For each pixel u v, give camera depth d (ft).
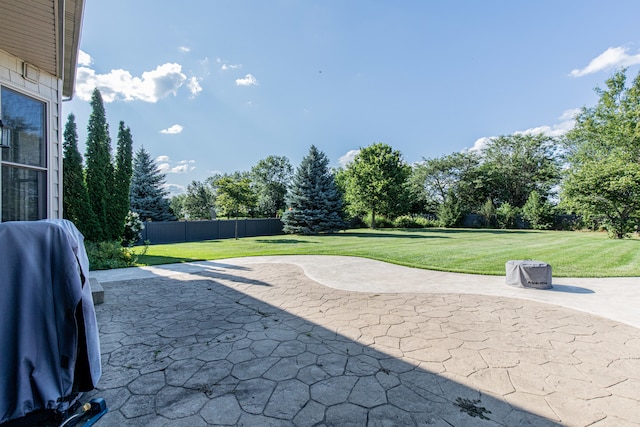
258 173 157.99
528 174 111.65
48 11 11.14
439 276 23.72
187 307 16.06
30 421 6.61
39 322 6.29
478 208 115.55
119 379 8.99
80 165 30.68
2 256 5.88
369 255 34.58
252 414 7.35
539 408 7.61
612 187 52.60
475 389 8.46
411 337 12.10
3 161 13.17
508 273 20.86
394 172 88.89
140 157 83.41
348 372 9.37
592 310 15.39
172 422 7.06
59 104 16.01
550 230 82.53
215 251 40.11
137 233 39.34
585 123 71.05
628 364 9.95
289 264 29.27
